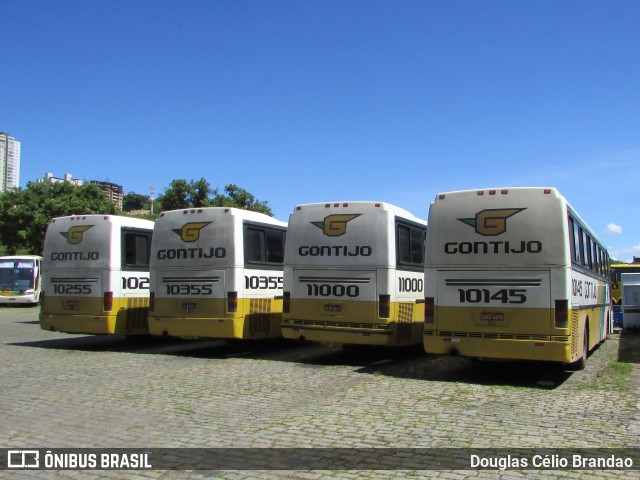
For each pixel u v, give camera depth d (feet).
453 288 32.48
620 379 32.60
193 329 41.83
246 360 40.65
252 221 43.27
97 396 28.14
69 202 128.06
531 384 31.24
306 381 32.14
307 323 39.27
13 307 115.55
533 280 30.78
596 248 45.83
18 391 29.48
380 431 21.59
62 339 55.77
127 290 47.16
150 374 34.60
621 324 73.72
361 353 45.03
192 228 42.75
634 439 20.39
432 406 25.71
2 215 127.13
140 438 20.95
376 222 38.11
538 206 31.14
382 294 37.42
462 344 32.04
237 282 41.14
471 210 32.48
